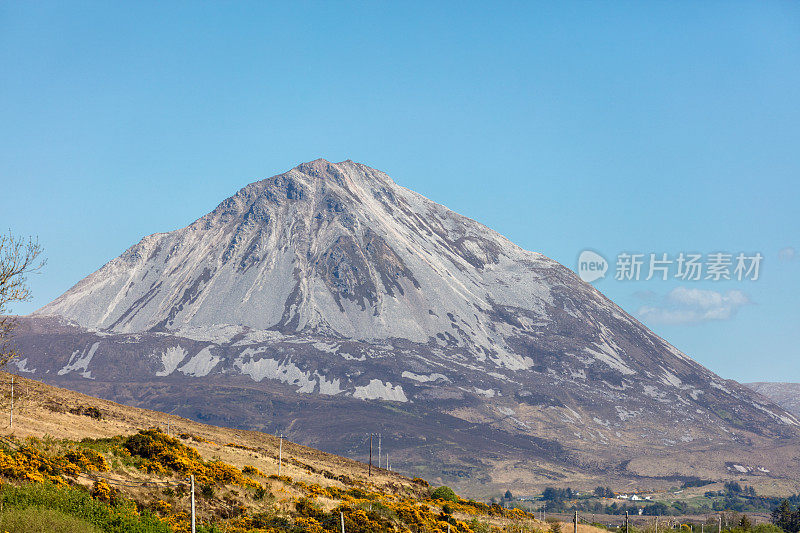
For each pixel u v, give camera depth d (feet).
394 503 254.27
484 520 288.30
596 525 396.16
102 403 358.02
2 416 217.97
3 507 127.85
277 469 268.41
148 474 187.62
